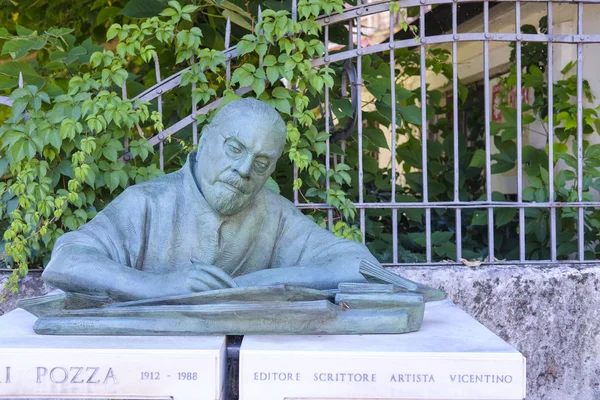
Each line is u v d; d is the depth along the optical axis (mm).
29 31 3635
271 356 1891
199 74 3377
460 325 2285
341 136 3605
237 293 2021
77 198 3197
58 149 3209
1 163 3309
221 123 2309
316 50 3352
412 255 3900
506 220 3998
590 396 3352
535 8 4820
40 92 3301
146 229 2395
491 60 5973
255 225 2484
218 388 1894
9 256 3279
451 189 4980
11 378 1888
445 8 5090
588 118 4188
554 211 3451
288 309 2010
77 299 2088
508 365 1873
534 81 4492
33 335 2086
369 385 1887
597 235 3953
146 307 2062
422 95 3402
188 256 2406
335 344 1983
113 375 1889
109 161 3326
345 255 2396
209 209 2393
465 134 6672
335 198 3375
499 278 3305
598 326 3336
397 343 1997
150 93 3400
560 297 3318
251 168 2268
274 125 2279
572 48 4484
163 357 1894
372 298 2133
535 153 4449
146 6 4039
